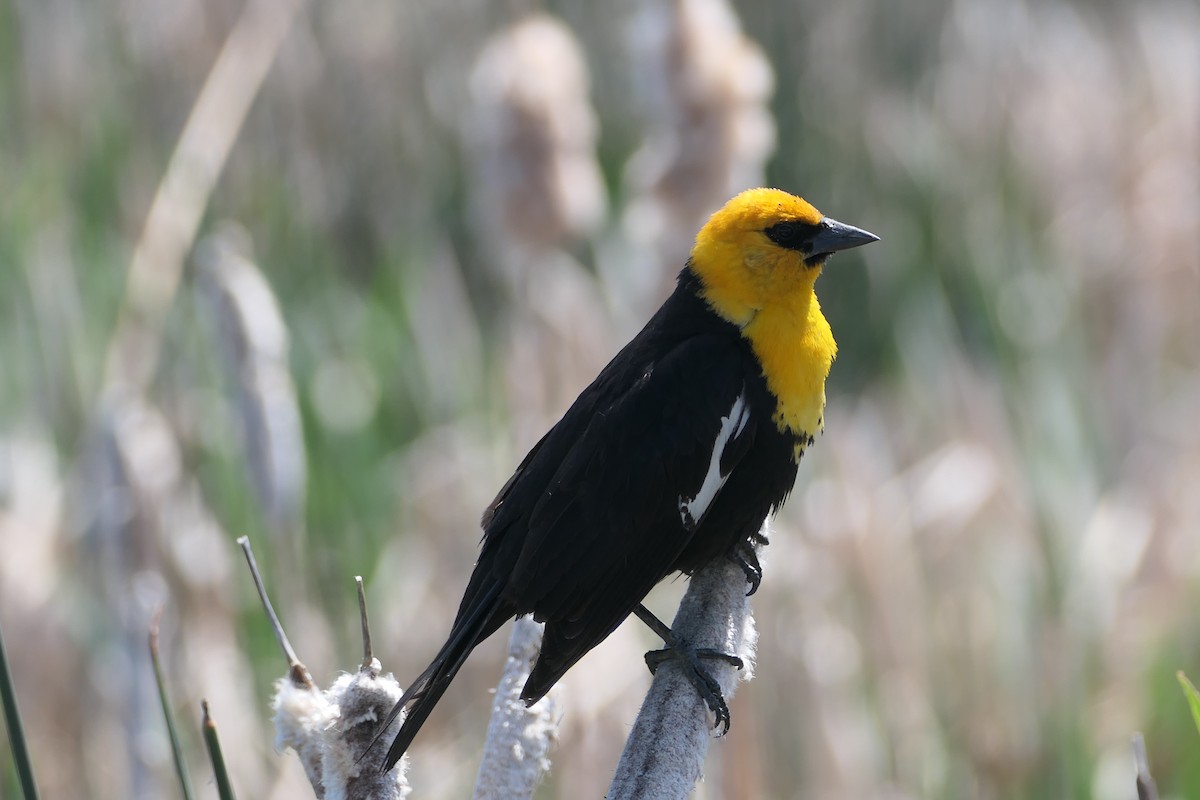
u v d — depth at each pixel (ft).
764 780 31.83
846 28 56.44
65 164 47.06
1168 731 35.78
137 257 33.50
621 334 39.58
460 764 33.19
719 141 34.86
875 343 51.16
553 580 21.68
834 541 35.12
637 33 35.83
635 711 31.55
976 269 48.19
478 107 39.60
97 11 49.93
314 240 48.60
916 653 34.86
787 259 24.39
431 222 51.01
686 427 22.94
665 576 22.67
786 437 24.14
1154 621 37.52
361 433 40.86
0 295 39.42
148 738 28.12
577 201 37.65
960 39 58.23
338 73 51.57
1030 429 41.27
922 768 33.73
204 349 37.50
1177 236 47.70
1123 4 65.77
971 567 37.04
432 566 36.45
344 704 16.67
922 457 42.27
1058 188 53.83
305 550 34.83
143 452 28.63
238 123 35.01
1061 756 34.17
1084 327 48.70
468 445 39.78
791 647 32.78
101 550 30.86
